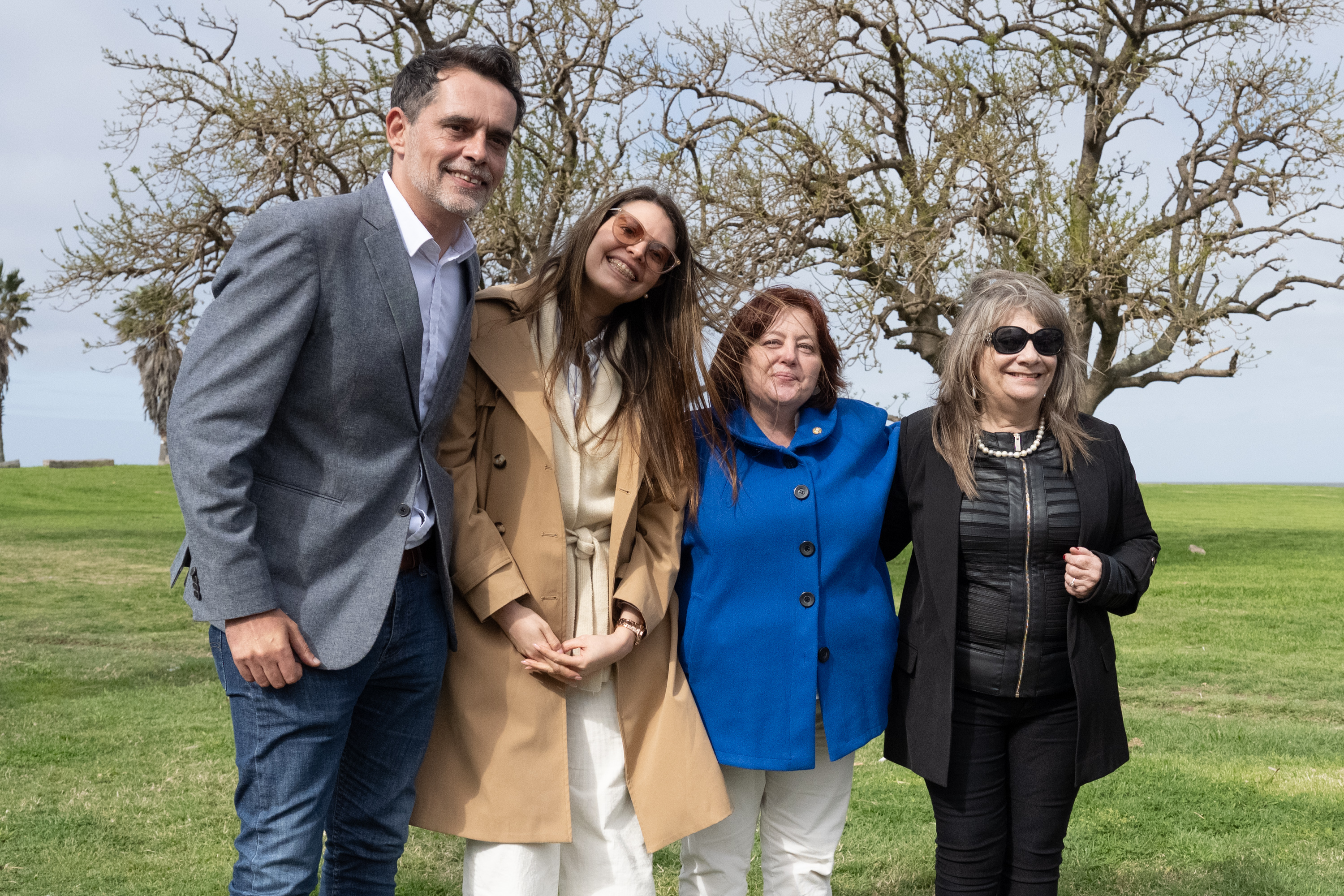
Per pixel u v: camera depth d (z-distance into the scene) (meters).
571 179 13.86
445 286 2.35
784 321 2.75
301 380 2.14
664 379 2.66
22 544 19.22
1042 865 2.57
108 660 8.96
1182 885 3.75
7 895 3.61
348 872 2.45
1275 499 39.47
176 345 13.97
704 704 2.68
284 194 13.73
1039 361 2.55
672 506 2.67
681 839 2.81
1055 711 2.58
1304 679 8.41
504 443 2.51
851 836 4.41
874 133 15.38
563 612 2.49
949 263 13.88
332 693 2.16
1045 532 2.56
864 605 2.76
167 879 3.77
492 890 2.40
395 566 2.21
